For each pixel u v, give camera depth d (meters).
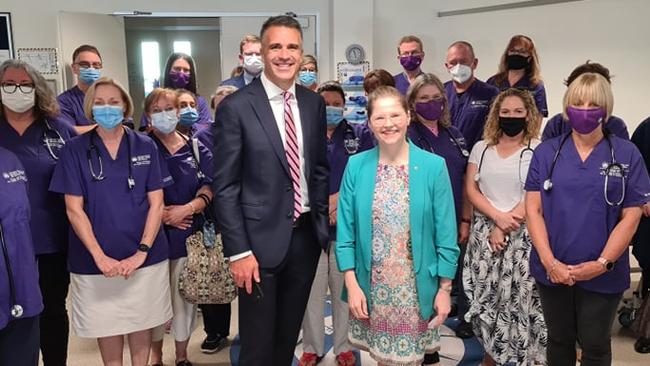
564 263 2.00
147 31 5.76
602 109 1.90
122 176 2.22
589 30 4.20
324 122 2.06
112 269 2.17
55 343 2.44
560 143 2.05
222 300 2.64
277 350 2.10
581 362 2.11
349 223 2.06
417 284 1.97
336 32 5.17
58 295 2.42
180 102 2.85
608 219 1.94
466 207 2.82
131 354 2.44
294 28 1.84
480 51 4.88
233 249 1.84
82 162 2.17
